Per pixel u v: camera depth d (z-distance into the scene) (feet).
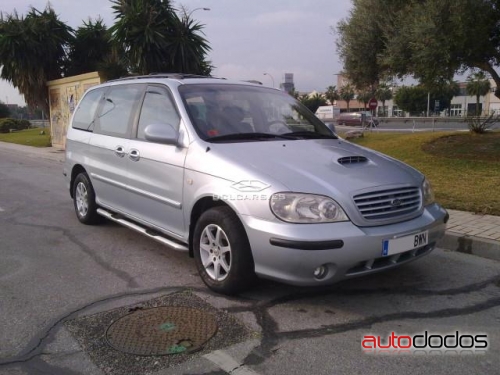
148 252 17.42
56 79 68.28
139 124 16.81
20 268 15.83
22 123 146.61
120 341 10.80
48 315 12.22
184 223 14.40
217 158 13.23
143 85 17.39
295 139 15.15
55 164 48.78
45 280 14.70
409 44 32.22
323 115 201.16
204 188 13.21
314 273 11.41
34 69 64.90
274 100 17.30
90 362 9.96
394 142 45.24
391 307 12.71
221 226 12.76
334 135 17.19
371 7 37.35
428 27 29.68
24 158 55.67
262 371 9.63
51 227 21.09
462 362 10.11
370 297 13.30
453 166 31.83
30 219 22.72
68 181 22.26
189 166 13.91
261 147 13.84
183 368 9.71
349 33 39.32
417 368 9.86
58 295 13.52
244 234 12.42
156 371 9.61
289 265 11.36
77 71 69.51
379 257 11.77
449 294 13.60
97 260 16.55
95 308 12.62
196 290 13.76
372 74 41.47
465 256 16.92
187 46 53.36
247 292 13.48
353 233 11.41
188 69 54.80
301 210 11.40
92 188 20.20
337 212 11.53
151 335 11.07
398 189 12.64
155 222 15.89
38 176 38.70
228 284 12.83
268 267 11.78
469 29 29.50
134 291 13.76
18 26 62.49
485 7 29.01
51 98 66.44
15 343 10.80
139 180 16.24
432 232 13.07
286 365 9.86
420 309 12.62
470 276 14.98
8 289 14.01
